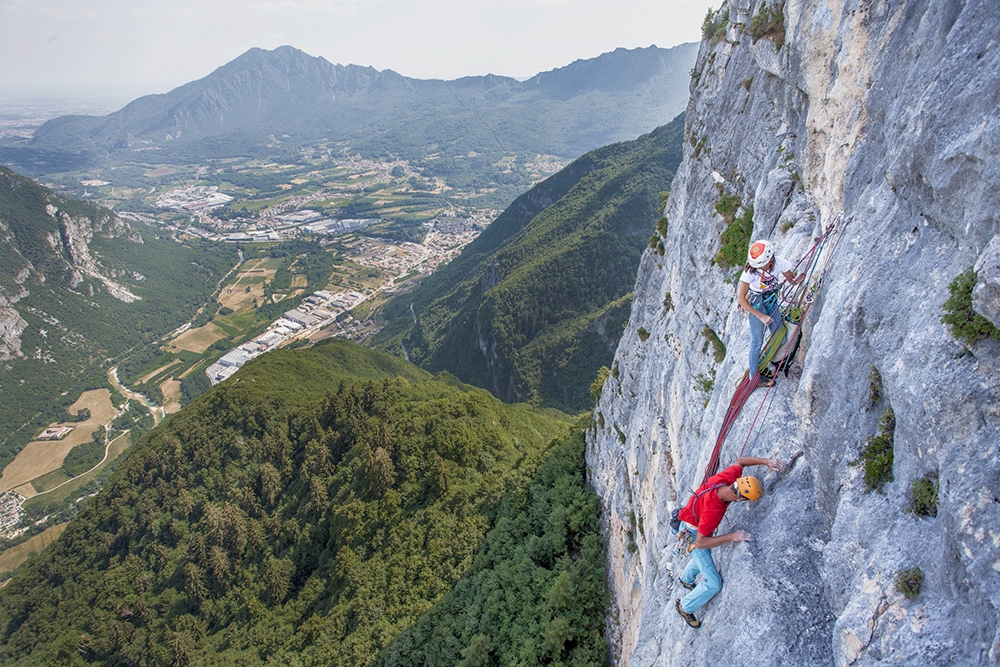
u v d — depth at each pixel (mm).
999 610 5051
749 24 20172
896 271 7762
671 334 24125
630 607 24906
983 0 6977
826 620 7629
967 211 6504
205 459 81375
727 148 20875
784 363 10352
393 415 67875
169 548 74938
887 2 10484
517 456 56938
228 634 57938
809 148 13375
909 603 6180
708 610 9930
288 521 64312
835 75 12125
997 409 5703
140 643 63094
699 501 9469
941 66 7348
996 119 6211
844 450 8023
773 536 8750
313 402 87625
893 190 8414
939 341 6461
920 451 6539
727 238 18859
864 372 7879
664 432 23125
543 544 33812
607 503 31297
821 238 11344
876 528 6965
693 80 27203
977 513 5551
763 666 7773
